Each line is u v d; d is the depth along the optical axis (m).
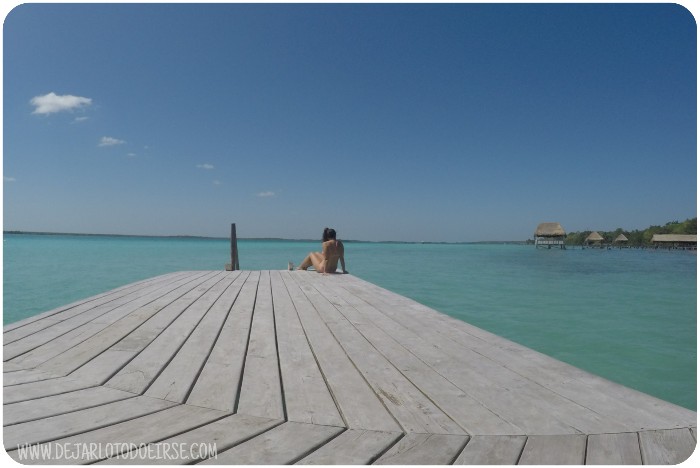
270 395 2.41
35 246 55.31
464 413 2.18
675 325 8.31
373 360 3.12
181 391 2.46
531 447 1.83
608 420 2.10
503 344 3.60
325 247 10.16
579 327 8.06
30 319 4.52
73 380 2.64
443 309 9.94
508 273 21.06
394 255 47.06
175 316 4.75
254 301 5.90
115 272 18.05
